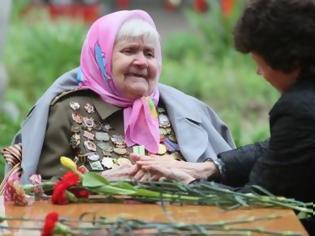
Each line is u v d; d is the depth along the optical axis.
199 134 7.63
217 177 7.00
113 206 6.12
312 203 6.16
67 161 6.24
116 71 7.50
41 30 22.44
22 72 21.42
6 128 10.94
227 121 16.97
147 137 7.50
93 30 7.64
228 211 5.94
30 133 7.43
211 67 23.75
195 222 5.62
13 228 5.66
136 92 7.50
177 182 6.28
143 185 6.20
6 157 7.43
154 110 7.59
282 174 6.13
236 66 23.59
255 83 21.69
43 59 21.30
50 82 20.06
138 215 5.86
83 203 6.23
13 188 6.21
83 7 35.91
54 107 7.48
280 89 6.41
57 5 35.59
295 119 6.09
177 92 7.88
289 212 5.91
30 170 7.25
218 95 21.52
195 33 28.75
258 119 19.95
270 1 6.22
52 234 5.42
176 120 7.63
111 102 7.54
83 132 7.41
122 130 7.50
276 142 6.14
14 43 23.20
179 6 44.41
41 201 6.33
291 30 6.18
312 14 6.21
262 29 6.21
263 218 5.71
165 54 26.38
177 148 7.58
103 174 6.90
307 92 6.19
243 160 7.01
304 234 5.45
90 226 5.53
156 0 46.75
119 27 7.53
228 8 26.02
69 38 21.64
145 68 7.56
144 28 7.54
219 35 24.83
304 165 6.09
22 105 17.17
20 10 28.05
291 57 6.20
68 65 20.94
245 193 6.13
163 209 5.91
